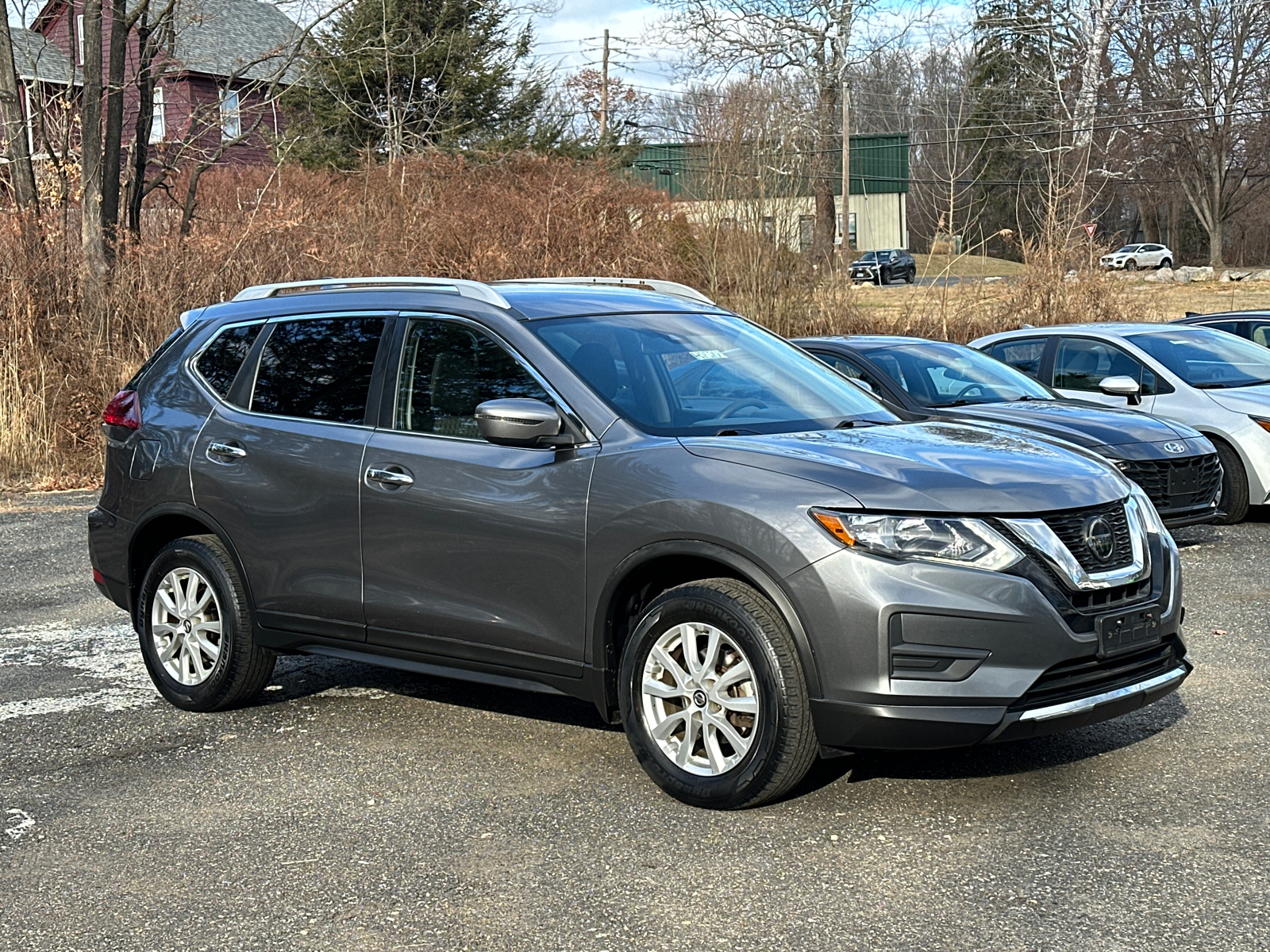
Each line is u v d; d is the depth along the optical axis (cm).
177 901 386
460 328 526
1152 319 1889
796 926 356
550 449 482
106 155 1659
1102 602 427
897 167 6178
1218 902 361
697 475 443
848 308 1900
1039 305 1870
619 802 454
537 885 388
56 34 3098
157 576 599
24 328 1385
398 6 3272
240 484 565
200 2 2439
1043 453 470
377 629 527
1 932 370
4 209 1481
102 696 616
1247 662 612
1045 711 410
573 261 1916
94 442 1370
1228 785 451
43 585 867
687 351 531
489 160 2362
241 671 572
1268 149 5994
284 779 492
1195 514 862
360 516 525
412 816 448
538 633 481
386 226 1975
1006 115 5144
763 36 4344
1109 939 342
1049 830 417
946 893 372
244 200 2053
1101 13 4725
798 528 417
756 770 425
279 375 575
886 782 464
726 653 439
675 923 360
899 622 406
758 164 1953
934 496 416
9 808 469
